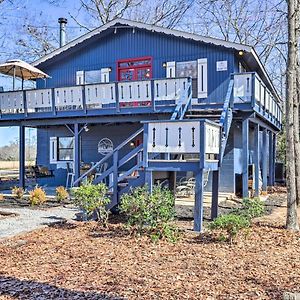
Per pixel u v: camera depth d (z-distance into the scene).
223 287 4.12
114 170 8.35
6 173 26.28
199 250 5.71
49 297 3.87
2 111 14.05
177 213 9.01
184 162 7.19
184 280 4.34
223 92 12.78
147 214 6.40
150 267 4.86
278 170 21.77
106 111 12.27
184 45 13.39
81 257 5.34
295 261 5.18
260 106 11.93
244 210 7.61
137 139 14.35
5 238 6.46
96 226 7.43
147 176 7.49
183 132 7.16
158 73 13.80
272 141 18.14
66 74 15.41
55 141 15.98
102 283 4.26
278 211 10.03
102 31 14.38
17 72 14.85
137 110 11.88
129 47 14.31
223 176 12.91
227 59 12.77
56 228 7.34
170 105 11.51
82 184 7.99
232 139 12.78
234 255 5.46
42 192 10.76
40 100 13.18
